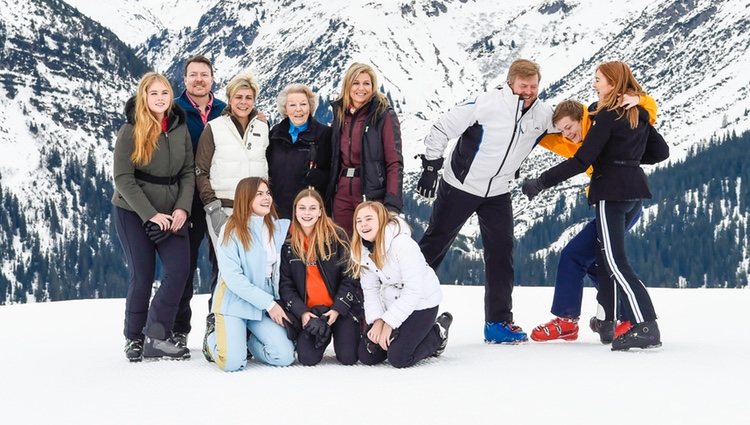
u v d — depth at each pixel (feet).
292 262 19.99
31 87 635.25
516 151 22.84
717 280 435.53
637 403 15.16
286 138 22.11
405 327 19.16
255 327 19.76
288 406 15.28
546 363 19.22
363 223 19.26
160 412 15.11
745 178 480.64
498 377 17.62
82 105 645.10
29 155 571.28
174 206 21.16
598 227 21.47
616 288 22.66
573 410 14.76
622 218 21.30
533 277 432.66
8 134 586.04
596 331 23.41
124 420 14.67
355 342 19.84
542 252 473.26
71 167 554.87
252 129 21.98
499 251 23.56
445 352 21.63
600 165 21.34
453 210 23.53
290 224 20.27
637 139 21.04
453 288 43.50
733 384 16.61
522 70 22.08
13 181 538.47
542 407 14.98
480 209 23.73
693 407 14.84
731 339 23.31
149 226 20.29
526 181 22.20
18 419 15.12
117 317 31.45
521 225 552.82
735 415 14.32
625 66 20.97
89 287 464.24
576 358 19.85
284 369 19.19
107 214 532.73
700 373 17.71
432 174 22.75
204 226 22.91
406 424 14.02
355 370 18.93
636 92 20.98
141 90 20.36
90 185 545.44
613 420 14.12
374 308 19.63
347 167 22.11
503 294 23.62
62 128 614.75
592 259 23.47
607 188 21.12
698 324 26.91
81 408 15.69
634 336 20.74
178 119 21.24
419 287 19.01
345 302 19.80
